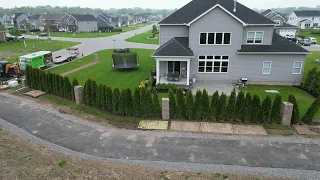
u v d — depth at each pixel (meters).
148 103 14.98
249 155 11.09
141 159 10.87
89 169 10.01
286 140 12.32
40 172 9.69
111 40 60.59
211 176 9.62
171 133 13.17
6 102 18.16
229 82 22.95
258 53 21.38
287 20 92.62
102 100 16.12
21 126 14.23
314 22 85.50
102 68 29.62
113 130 13.61
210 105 14.97
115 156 11.11
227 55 22.03
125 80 24.14
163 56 20.58
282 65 21.70
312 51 40.44
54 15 97.81
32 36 72.62
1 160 10.44
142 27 111.75
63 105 17.41
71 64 32.44
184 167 10.27
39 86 20.53
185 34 24.34
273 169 10.09
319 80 19.34
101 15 115.25
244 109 14.21
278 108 13.86
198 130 13.44
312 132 13.05
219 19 20.94
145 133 13.21
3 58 36.78
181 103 14.68
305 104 17.41
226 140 12.39
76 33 81.31
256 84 22.66
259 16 22.36
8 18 127.12
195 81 23.12
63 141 12.47
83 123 14.54
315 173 9.84
